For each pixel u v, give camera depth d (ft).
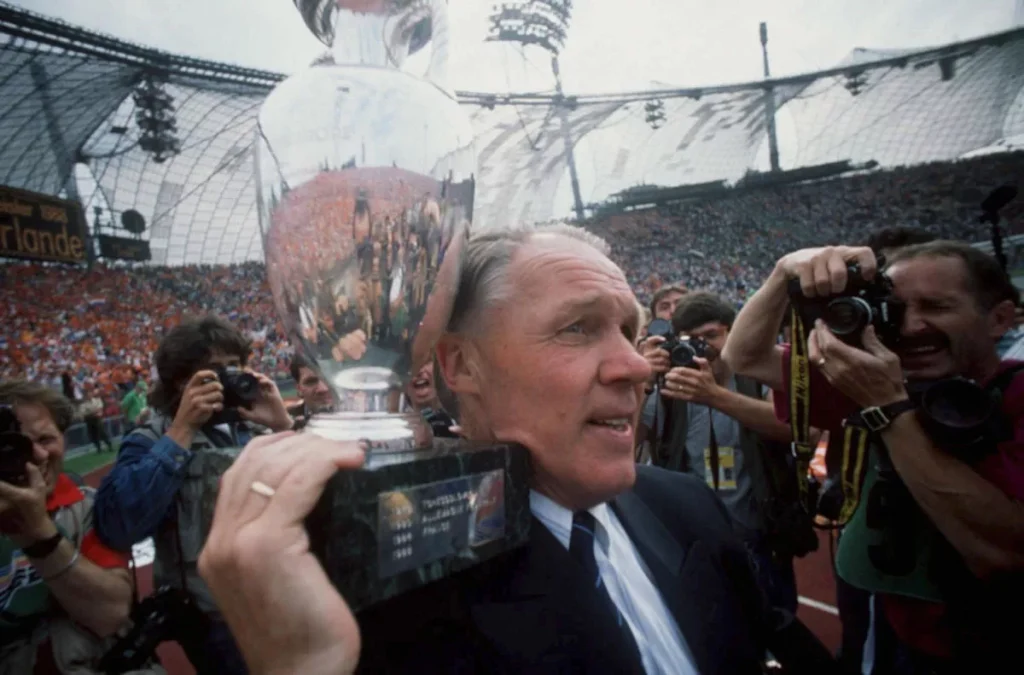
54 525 5.26
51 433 5.94
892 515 4.15
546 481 2.54
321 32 2.29
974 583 3.91
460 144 2.15
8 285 61.57
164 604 5.08
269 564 1.36
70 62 57.31
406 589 1.55
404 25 2.34
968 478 3.60
